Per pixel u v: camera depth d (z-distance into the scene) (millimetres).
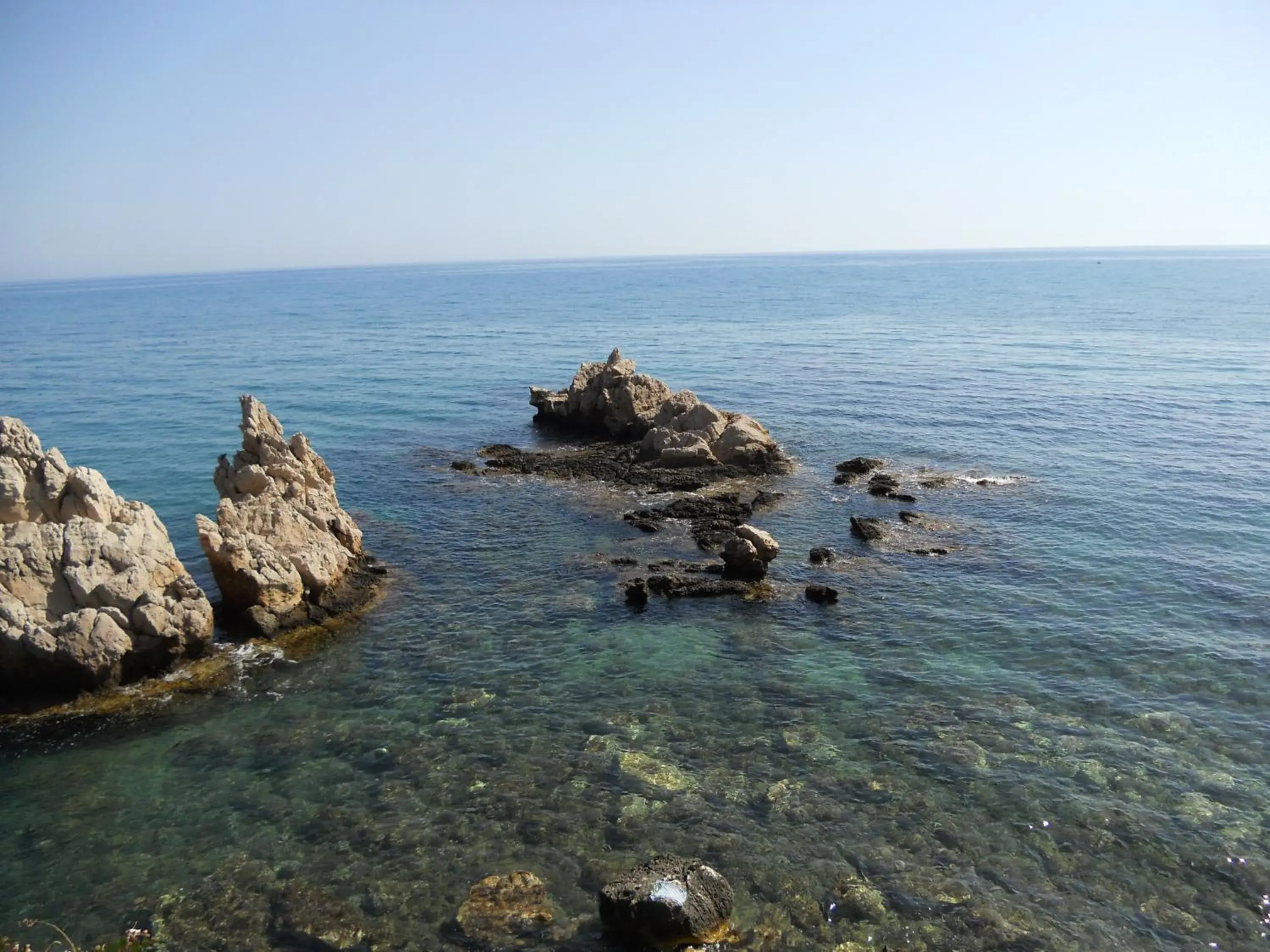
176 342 130625
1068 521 41438
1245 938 17422
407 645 30656
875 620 31672
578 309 179250
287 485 37031
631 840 20516
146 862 20250
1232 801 21312
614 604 33562
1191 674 27250
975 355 94000
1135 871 19188
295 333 141125
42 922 18438
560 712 26156
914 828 20641
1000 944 17359
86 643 26781
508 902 18641
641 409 57688
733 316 151750
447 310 188375
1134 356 89812
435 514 44625
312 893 19078
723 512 43312
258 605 31188
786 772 22922
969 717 25250
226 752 24469
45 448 59812
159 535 31078
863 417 64438
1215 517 41500
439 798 22219
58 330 157375
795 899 18578
